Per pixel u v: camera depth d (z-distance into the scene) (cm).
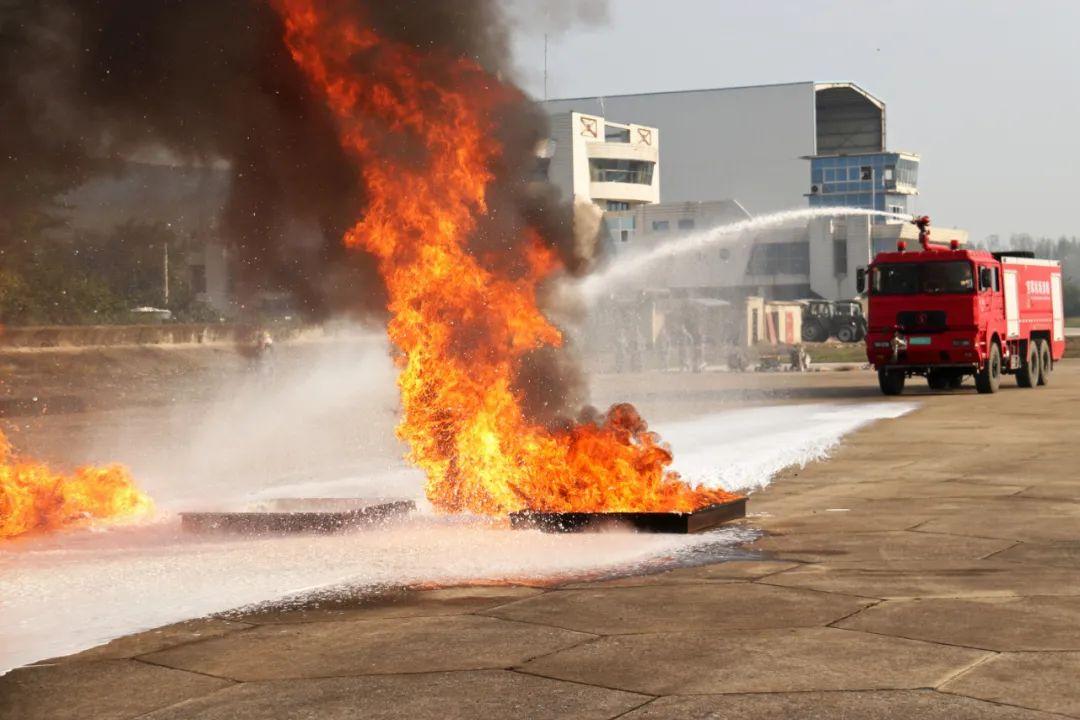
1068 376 3325
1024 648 545
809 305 6362
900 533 885
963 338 2539
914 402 2408
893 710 454
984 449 1505
